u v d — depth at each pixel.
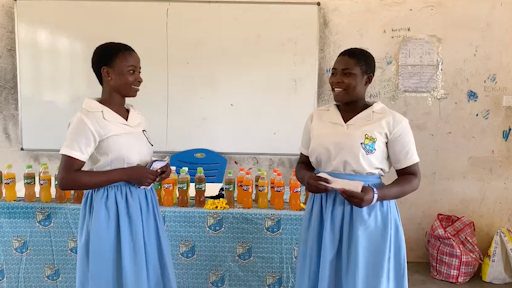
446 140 3.11
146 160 1.66
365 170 1.43
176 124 3.17
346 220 1.42
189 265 2.13
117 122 1.53
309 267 1.50
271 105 3.13
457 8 2.97
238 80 3.11
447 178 3.15
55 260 2.15
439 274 2.92
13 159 3.24
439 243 2.93
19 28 3.08
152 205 1.65
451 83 3.04
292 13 3.02
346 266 1.43
